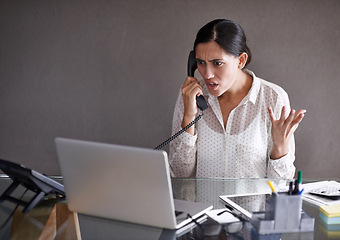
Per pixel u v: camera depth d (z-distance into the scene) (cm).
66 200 137
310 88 326
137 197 114
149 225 117
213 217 123
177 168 205
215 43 172
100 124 339
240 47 178
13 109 340
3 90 338
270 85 202
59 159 120
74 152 116
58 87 337
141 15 327
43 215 124
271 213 113
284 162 178
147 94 334
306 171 333
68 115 339
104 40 331
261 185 157
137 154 108
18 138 343
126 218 118
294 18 322
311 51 323
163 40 328
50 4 330
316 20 321
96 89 336
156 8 326
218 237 109
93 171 116
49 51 334
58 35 332
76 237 108
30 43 334
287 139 175
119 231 113
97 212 122
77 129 340
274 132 175
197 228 115
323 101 327
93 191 119
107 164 113
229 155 202
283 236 110
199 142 206
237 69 183
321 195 140
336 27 322
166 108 334
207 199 139
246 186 155
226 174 203
